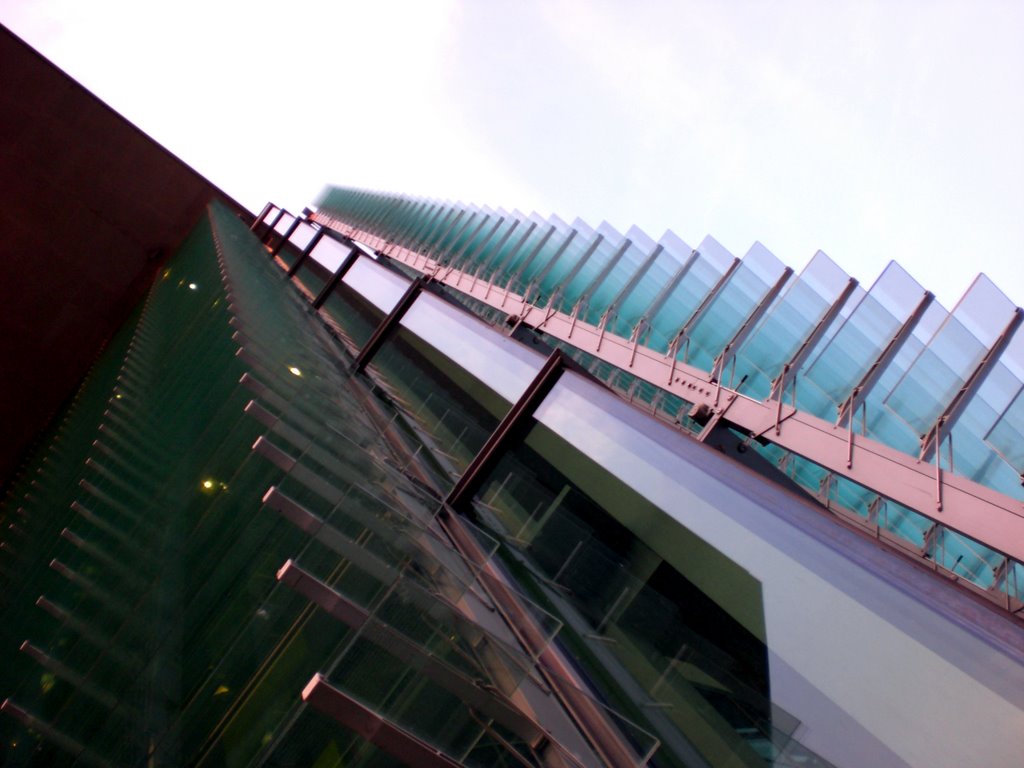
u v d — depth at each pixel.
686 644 3.30
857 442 6.71
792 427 7.42
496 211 17.83
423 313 9.96
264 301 7.75
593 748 2.78
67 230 23.25
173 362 6.43
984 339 6.68
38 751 2.34
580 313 11.74
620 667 3.57
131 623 2.59
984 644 2.28
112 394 7.20
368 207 28.09
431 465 6.70
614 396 5.13
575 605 4.20
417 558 2.86
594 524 4.48
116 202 23.75
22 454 22.38
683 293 9.90
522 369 6.73
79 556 3.68
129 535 3.38
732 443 8.10
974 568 8.27
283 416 3.58
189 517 2.92
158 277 20.20
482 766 1.97
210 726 1.87
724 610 3.22
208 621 2.23
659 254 10.87
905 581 2.64
